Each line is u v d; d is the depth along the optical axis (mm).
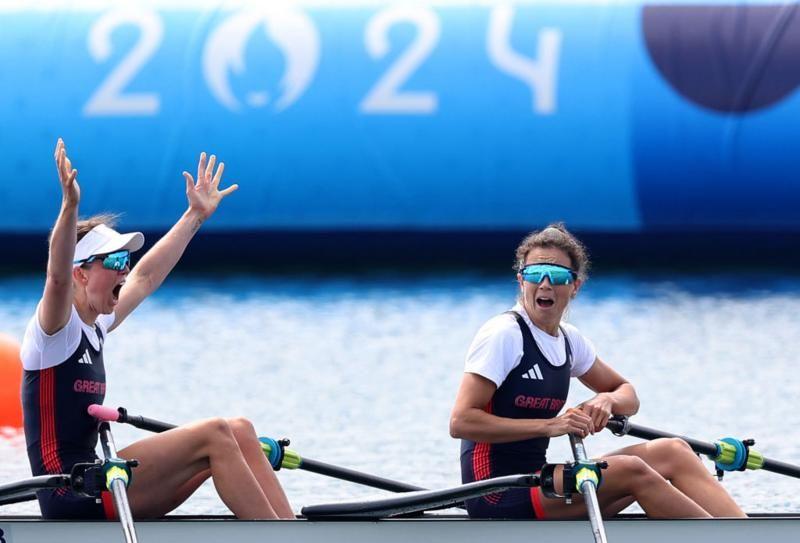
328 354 47906
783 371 44750
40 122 72250
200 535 21672
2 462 34594
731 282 62656
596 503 21078
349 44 72062
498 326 22969
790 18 70562
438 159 71562
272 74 72062
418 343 49750
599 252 73375
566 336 23922
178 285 63062
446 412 39719
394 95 71688
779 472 26172
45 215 72250
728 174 70500
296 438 36594
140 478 22375
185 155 71938
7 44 72938
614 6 72000
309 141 71812
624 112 70875
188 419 38969
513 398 23000
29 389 22516
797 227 70875
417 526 21766
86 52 72562
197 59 72188
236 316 55188
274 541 21719
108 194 72062
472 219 71812
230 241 74188
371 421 38562
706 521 21469
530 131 71250
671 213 71188
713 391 42062
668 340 49719
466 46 71812
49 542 21844
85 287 22609
